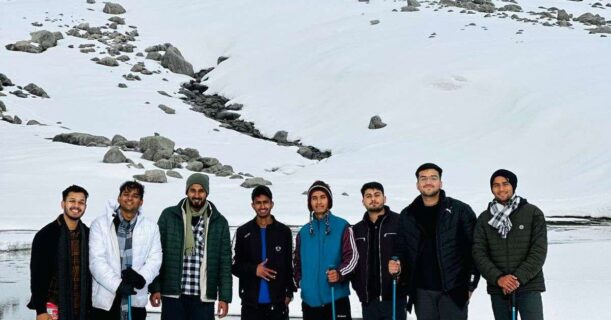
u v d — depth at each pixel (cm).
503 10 7250
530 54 5188
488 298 1079
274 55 6272
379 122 4606
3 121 4244
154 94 5478
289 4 7656
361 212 2503
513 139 4081
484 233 670
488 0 7656
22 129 4100
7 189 2700
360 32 6325
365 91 5122
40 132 4069
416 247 691
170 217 723
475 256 665
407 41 5825
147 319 1006
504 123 4312
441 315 682
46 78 5472
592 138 3850
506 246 656
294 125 4994
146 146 3738
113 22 7219
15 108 4609
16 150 3541
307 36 6556
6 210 2322
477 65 5062
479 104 4638
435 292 685
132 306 689
